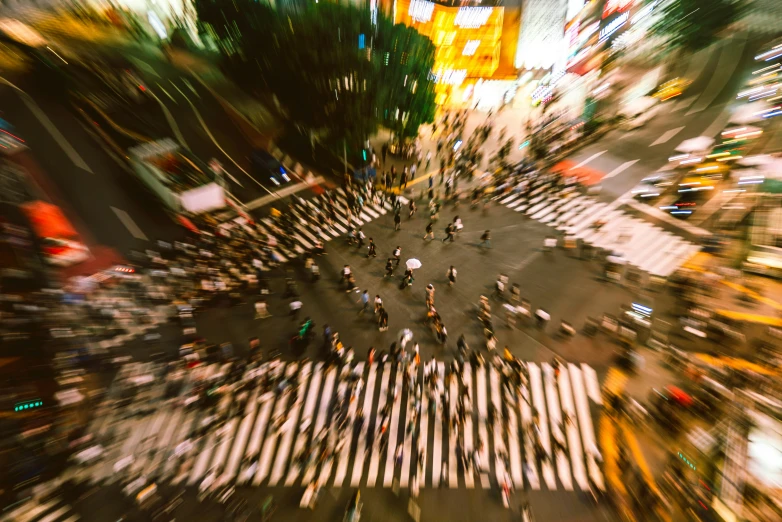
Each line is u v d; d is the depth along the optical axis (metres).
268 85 35.69
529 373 22.09
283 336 23.83
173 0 49.22
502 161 39.72
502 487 17.53
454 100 51.78
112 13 50.03
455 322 24.92
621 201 34.06
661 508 16.84
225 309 25.14
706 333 23.50
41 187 31.05
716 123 41.50
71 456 18.02
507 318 25.09
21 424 18.94
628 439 19.23
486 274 28.30
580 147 41.06
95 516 16.36
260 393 20.92
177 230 29.66
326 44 31.69
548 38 49.56
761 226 29.66
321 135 36.38
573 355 23.00
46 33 45.88
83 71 41.53
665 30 49.03
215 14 34.69
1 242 26.64
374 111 35.31
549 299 26.38
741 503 16.86
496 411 20.33
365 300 24.95
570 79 48.72
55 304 23.91
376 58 33.59
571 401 20.83
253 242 29.78
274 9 32.69
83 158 33.84
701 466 18.11
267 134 39.56
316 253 29.62
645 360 22.45
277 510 16.81
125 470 17.72
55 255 26.28
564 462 18.45
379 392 21.08
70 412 19.55
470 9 48.31
